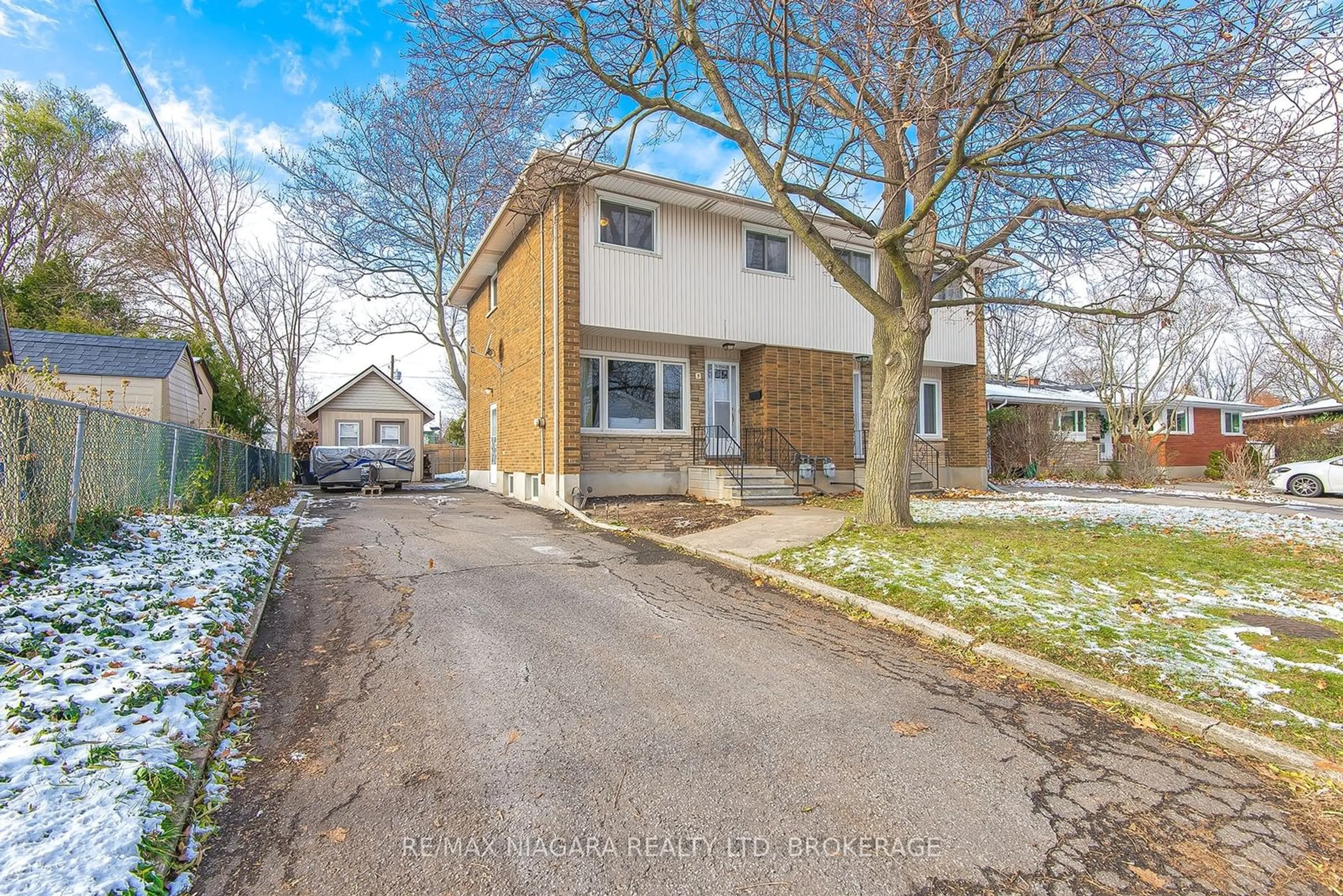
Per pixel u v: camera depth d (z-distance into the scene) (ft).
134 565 17.37
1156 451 74.95
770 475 42.70
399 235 74.79
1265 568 21.07
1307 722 11.09
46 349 39.45
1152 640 14.76
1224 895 7.28
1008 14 17.78
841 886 7.28
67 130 70.44
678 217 42.68
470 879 7.33
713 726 11.29
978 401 55.57
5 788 7.80
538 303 42.80
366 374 83.92
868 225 26.84
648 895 7.10
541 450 42.27
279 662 14.06
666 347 44.98
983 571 20.31
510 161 35.76
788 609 18.69
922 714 11.92
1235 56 16.67
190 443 30.45
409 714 11.65
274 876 7.34
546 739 10.73
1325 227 18.28
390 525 33.86
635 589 20.66
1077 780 9.72
